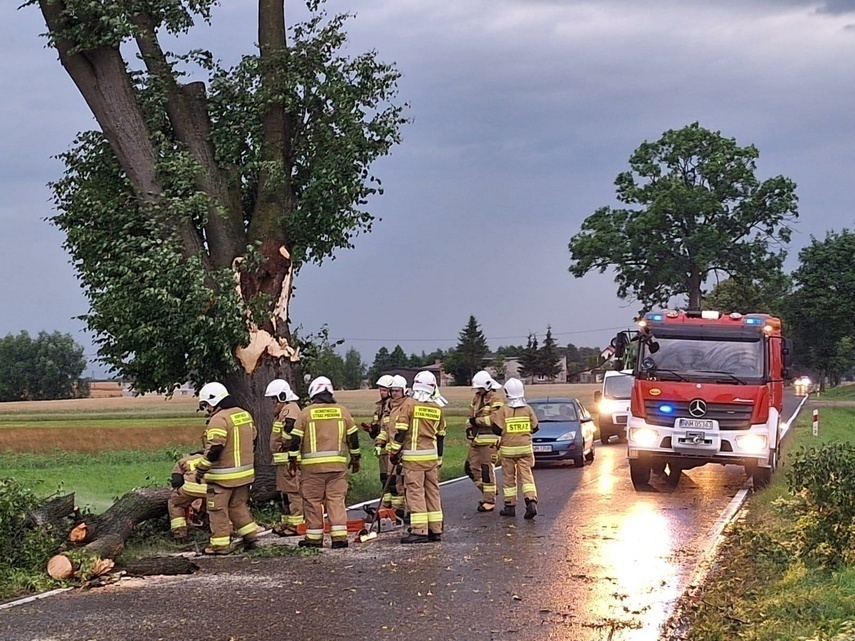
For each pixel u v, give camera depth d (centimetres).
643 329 1711
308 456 1176
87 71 1501
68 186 1571
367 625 786
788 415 4484
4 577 988
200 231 1569
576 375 13100
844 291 8250
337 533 1173
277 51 1573
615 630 756
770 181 6806
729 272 6844
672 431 1650
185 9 1569
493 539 1197
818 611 778
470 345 12694
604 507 1471
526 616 805
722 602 838
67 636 778
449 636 747
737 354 1669
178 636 768
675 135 7038
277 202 1576
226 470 1152
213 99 1616
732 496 1602
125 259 1451
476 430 1459
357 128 1576
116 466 2997
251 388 1511
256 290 1528
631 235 6900
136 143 1498
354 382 13200
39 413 7662
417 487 1198
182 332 1433
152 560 1062
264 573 1022
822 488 998
